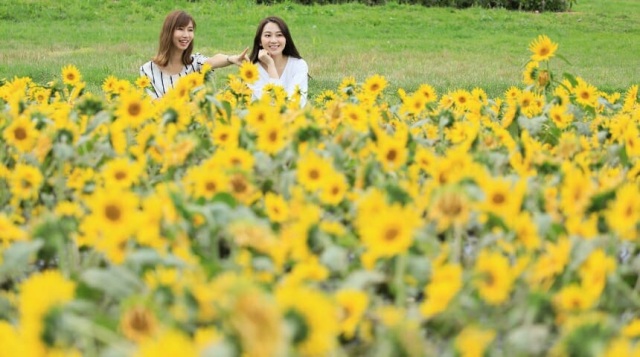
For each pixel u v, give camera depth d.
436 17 17.62
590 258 1.83
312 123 2.70
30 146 2.61
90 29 14.55
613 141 3.22
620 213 1.92
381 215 1.75
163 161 2.73
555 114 3.39
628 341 1.70
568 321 1.60
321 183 2.22
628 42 15.24
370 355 1.66
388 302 1.94
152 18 16.22
